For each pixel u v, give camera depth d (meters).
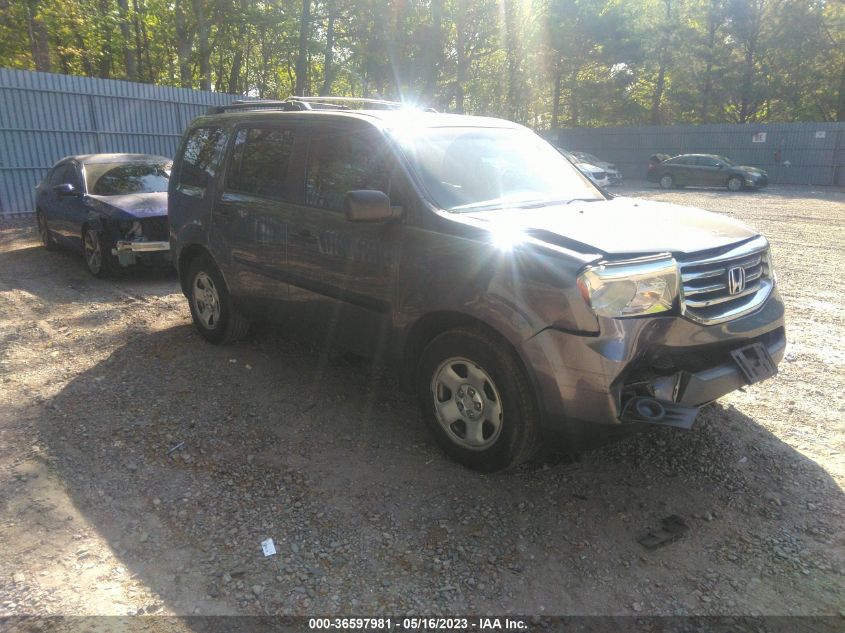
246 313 4.98
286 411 4.25
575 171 4.68
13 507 3.19
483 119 4.66
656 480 3.47
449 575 2.75
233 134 5.06
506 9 27.66
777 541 2.98
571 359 2.90
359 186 3.91
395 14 24.12
